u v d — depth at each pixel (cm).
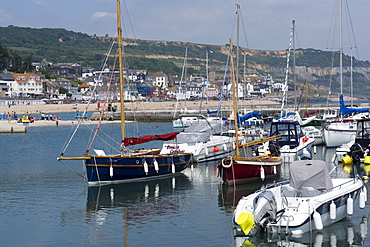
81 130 7188
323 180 1884
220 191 2536
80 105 13850
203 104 13650
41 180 2934
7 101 14500
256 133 4859
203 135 3594
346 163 3344
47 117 9625
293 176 1919
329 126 4431
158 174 2914
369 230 1788
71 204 2300
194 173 3112
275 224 1656
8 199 2419
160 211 2141
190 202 2303
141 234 1806
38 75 18875
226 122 6669
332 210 1762
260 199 1678
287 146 3316
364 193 1927
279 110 9875
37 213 2136
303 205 1675
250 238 1728
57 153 4353
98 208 2214
